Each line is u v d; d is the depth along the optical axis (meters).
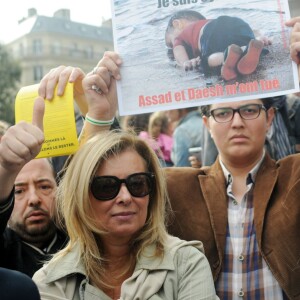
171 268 1.68
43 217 2.21
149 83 2.04
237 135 2.09
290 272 1.95
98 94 2.04
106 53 2.05
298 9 3.21
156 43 2.03
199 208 2.12
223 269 2.04
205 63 2.01
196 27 2.01
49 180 2.25
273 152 3.10
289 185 2.03
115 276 1.77
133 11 2.05
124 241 1.77
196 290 1.66
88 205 1.73
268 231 2.00
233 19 1.99
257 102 2.09
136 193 1.72
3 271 1.29
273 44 1.97
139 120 4.43
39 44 37.84
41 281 1.72
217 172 2.17
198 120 3.81
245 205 2.09
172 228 2.11
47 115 1.83
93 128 2.05
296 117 3.11
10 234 2.19
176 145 3.80
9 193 1.51
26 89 1.91
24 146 1.46
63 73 1.87
